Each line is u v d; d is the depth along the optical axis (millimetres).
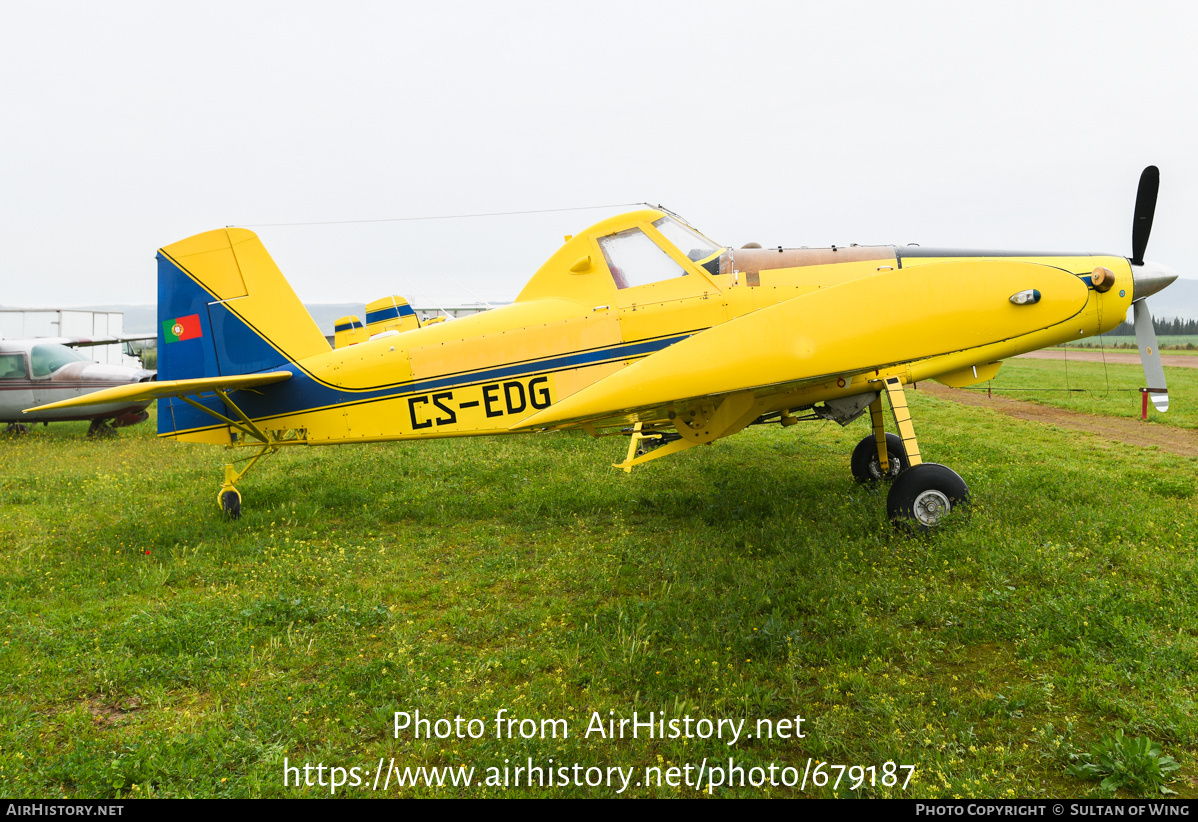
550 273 5918
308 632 3719
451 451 9094
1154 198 5516
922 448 8695
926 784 2383
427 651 3457
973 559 4188
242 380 6098
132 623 3826
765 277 5488
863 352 4453
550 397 5805
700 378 4594
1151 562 4035
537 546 5191
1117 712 2721
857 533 4867
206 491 7273
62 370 12070
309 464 8562
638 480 7023
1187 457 7914
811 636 3461
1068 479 6273
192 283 6656
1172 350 47000
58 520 6246
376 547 5316
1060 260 5602
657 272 5605
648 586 4230
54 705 3090
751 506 5836
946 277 4484
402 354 6156
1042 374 22094
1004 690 2920
